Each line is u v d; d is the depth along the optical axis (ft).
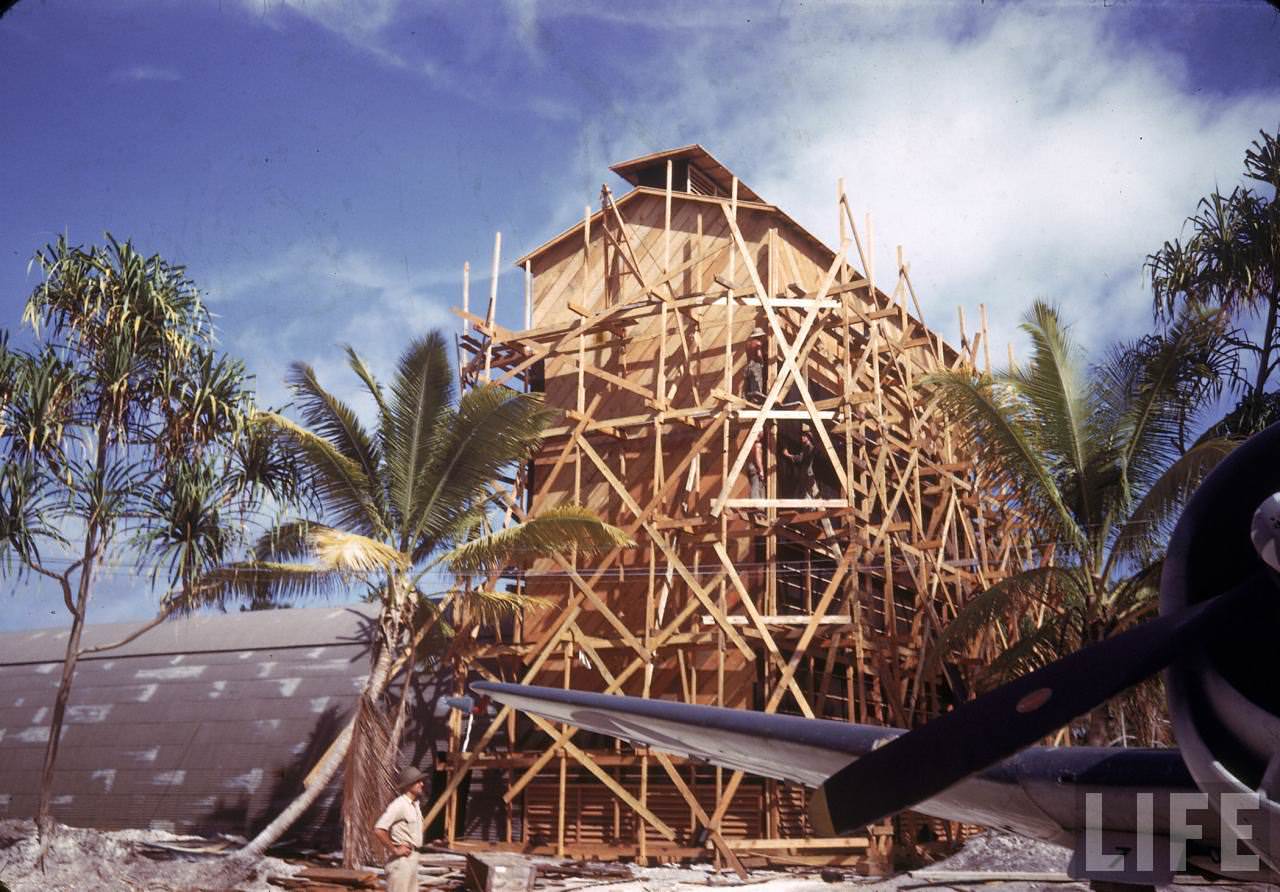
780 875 69.51
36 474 62.23
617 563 85.35
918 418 94.68
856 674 88.89
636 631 83.46
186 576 66.95
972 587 95.09
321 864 72.90
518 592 87.25
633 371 89.92
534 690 18.76
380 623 74.54
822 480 90.43
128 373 63.26
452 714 83.61
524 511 90.07
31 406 60.70
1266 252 57.72
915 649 84.69
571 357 92.68
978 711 10.21
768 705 74.02
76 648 66.69
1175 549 11.30
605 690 83.41
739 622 76.18
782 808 77.05
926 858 76.33
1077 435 68.80
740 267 87.71
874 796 10.32
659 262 91.45
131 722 96.73
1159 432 68.13
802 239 90.33
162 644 104.78
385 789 71.51
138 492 65.72
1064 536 69.82
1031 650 73.56
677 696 80.64
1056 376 69.00
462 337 91.30
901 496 96.02
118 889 60.29
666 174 93.81
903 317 92.68
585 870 68.69
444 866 69.92
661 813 79.61
